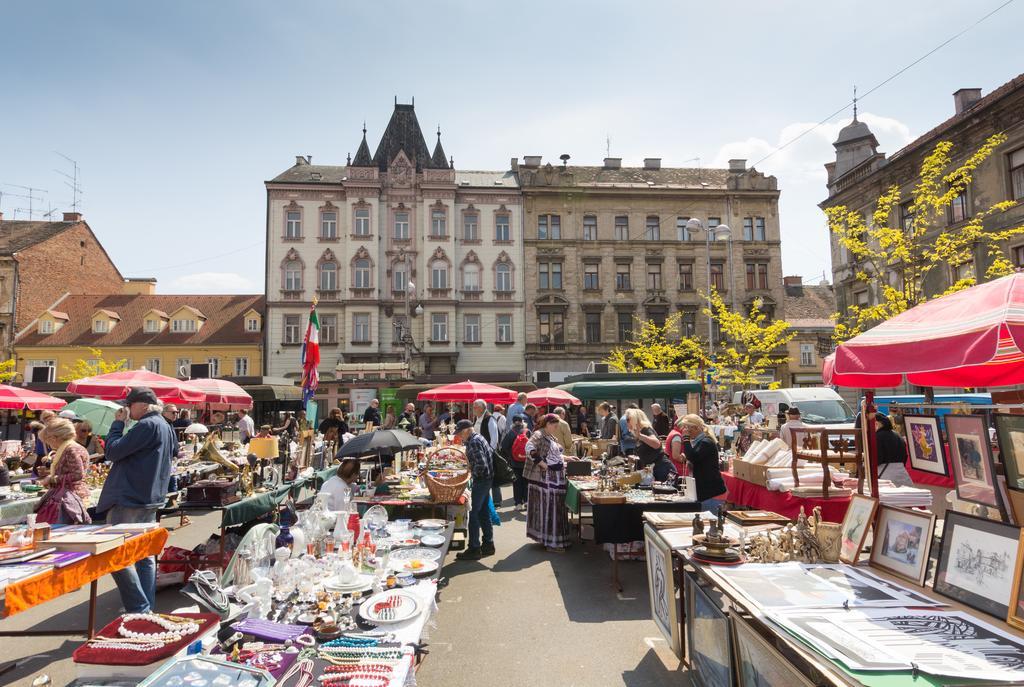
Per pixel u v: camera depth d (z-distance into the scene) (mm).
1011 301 3598
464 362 36031
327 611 3260
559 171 39969
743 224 38688
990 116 19219
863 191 25656
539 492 8320
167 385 11781
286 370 34500
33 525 4285
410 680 2740
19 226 42062
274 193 35531
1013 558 2629
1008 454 3715
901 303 17047
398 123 40844
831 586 3135
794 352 39625
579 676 4297
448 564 7426
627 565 7309
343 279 35344
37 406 12672
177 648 2666
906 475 7766
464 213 37250
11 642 5008
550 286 37281
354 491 7273
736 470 7477
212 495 6680
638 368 36031
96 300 40531
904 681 2072
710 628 3551
